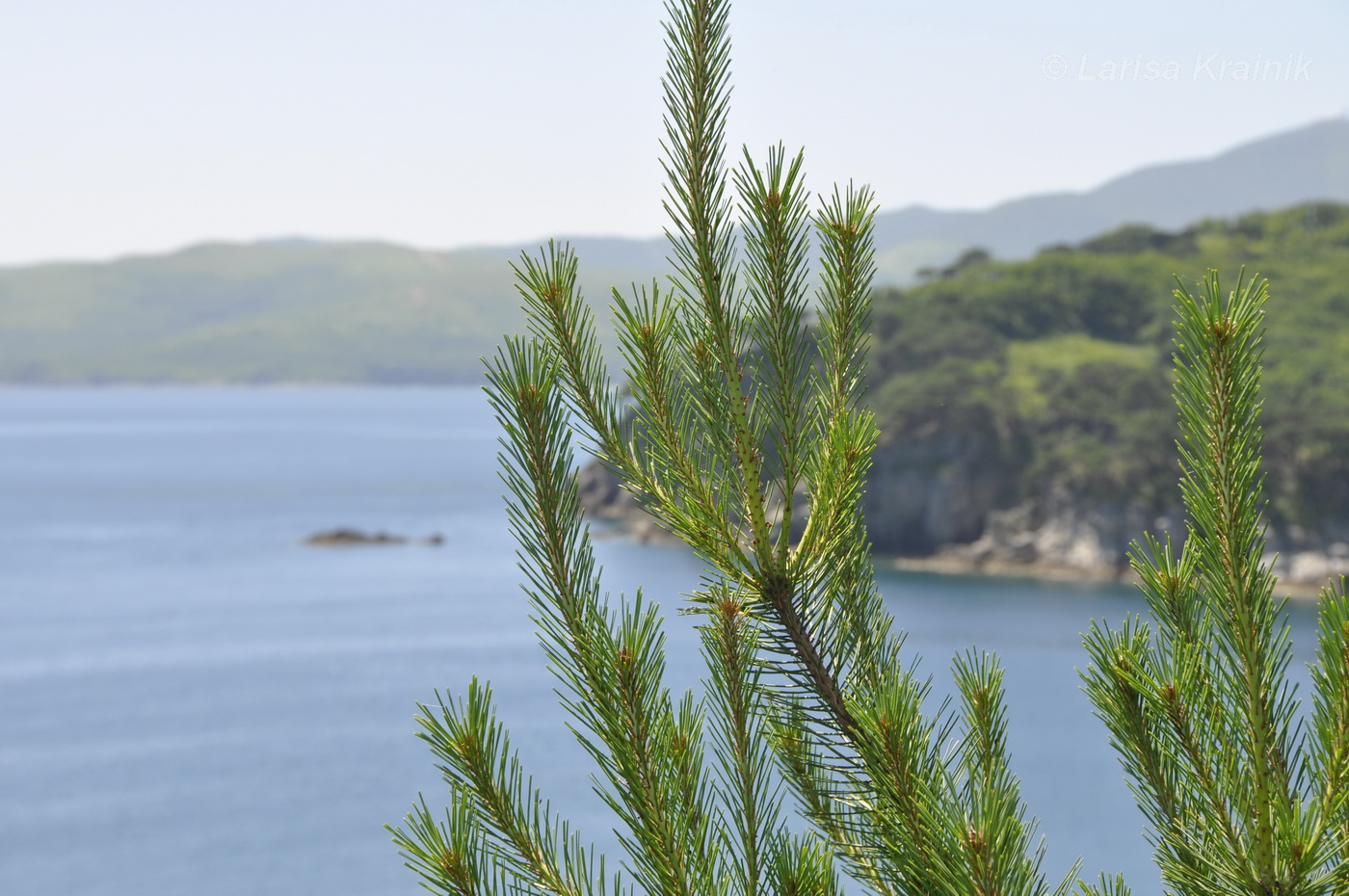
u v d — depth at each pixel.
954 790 3.38
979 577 105.88
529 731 60.97
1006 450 114.25
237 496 190.25
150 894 42.50
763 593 3.67
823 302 3.72
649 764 3.34
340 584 113.06
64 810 53.00
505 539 144.00
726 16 3.42
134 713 69.94
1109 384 118.69
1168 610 3.29
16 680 77.88
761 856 3.51
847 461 3.63
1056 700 65.19
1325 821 2.88
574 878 3.30
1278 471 97.69
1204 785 3.06
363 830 49.53
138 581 115.69
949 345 129.38
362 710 69.19
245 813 51.97
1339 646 2.89
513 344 3.39
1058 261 152.62
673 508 3.61
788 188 3.48
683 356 3.57
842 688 3.71
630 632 3.38
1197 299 2.92
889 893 3.81
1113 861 41.41
